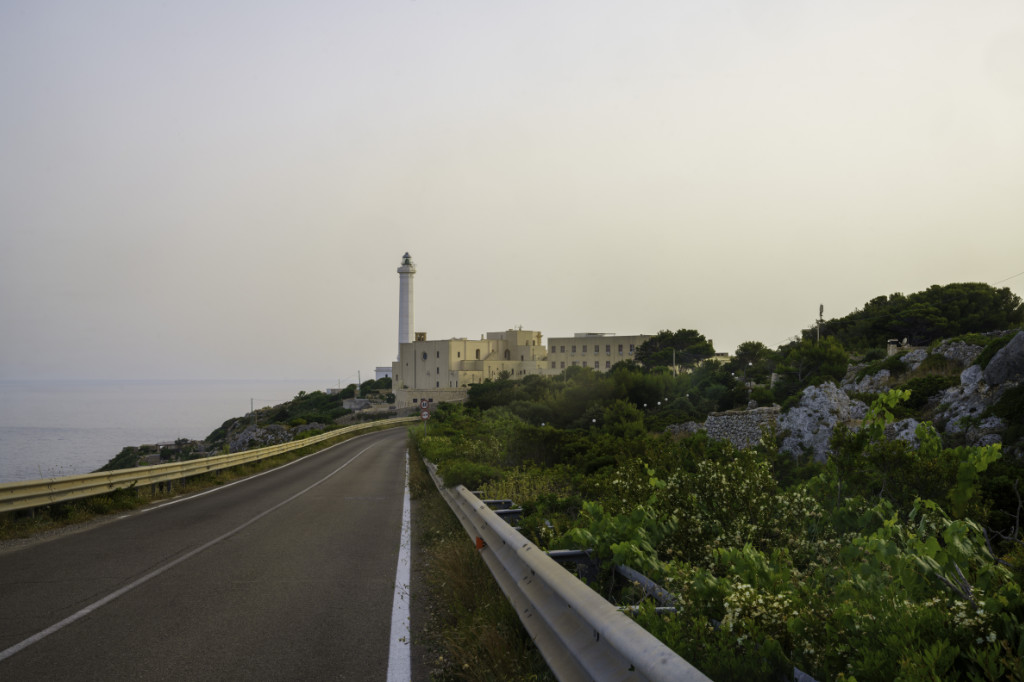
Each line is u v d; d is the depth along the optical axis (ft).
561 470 75.51
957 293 218.59
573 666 12.98
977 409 78.79
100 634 19.71
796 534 25.46
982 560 15.75
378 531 39.73
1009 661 9.76
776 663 11.76
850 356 195.42
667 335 356.59
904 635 10.85
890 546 16.31
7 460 328.90
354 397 544.21
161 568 29.30
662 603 16.19
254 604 23.21
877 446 33.32
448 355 473.26
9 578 27.40
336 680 16.11
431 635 19.60
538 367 484.74
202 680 16.07
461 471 48.70
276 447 110.83
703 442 43.83
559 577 14.88
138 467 57.72
